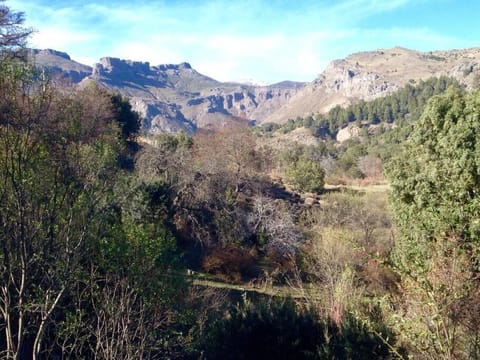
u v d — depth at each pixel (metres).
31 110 5.19
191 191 20.36
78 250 5.89
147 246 8.55
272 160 38.50
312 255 17.41
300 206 27.11
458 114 10.87
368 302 7.89
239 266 18.62
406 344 6.14
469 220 7.23
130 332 6.34
